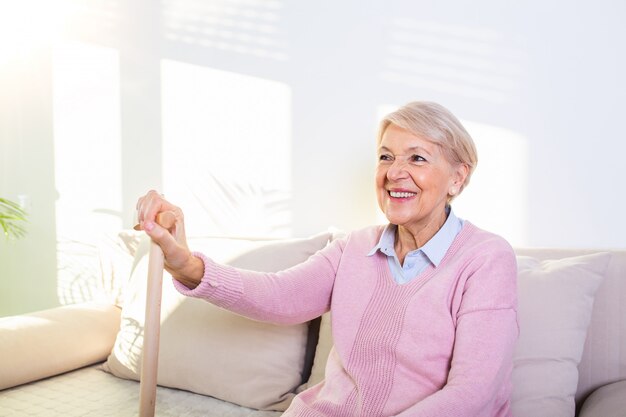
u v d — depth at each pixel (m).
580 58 1.47
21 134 2.25
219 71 1.90
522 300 1.25
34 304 2.28
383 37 1.67
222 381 1.38
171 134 1.99
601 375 1.31
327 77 1.75
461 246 1.13
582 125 1.47
